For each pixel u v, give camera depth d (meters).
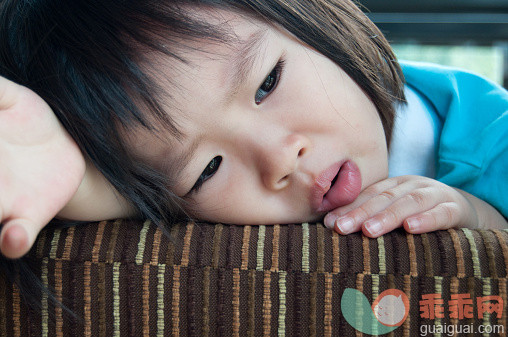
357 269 0.30
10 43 0.35
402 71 0.46
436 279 0.29
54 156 0.29
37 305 0.31
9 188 0.27
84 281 0.31
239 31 0.35
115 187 0.34
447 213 0.33
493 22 0.61
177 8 0.34
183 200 0.37
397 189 0.35
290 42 0.36
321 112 0.36
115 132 0.34
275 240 0.30
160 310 0.30
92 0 0.34
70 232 0.32
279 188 0.35
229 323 0.30
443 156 0.43
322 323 0.29
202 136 0.35
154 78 0.33
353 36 0.40
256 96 0.35
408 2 0.61
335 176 0.36
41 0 0.35
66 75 0.33
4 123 0.28
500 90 0.44
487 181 0.42
